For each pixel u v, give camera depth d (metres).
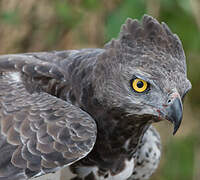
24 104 9.30
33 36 15.19
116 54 9.70
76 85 10.06
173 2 13.82
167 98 9.34
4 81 9.83
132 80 9.52
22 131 8.97
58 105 9.47
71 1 14.52
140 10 13.27
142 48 9.55
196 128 15.74
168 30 9.77
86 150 9.16
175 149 15.52
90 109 10.01
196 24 14.31
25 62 10.16
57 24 15.02
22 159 8.87
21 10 14.92
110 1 14.39
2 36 15.21
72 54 10.64
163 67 9.39
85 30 14.72
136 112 9.76
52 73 10.10
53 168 8.98
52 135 9.04
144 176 11.88
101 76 9.80
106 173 10.62
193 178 15.48
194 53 15.47
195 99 16.48
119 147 10.40
